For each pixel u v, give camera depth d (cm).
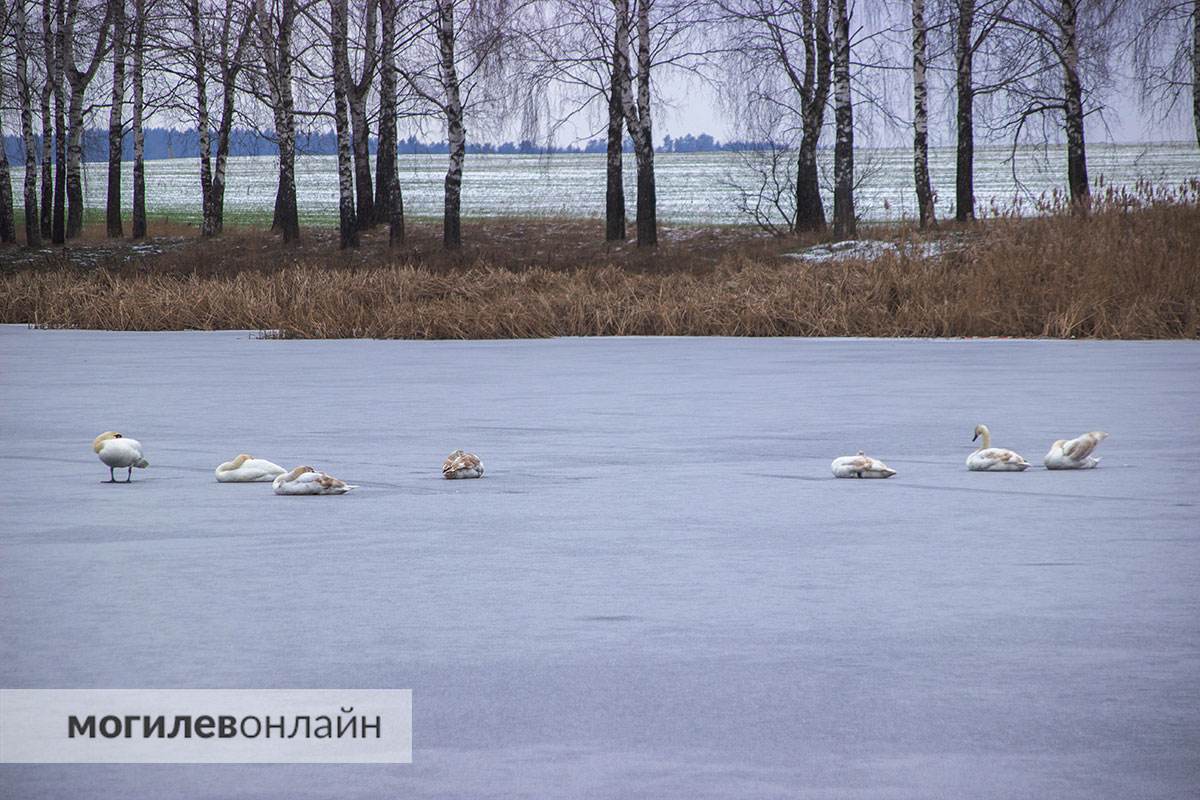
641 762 980
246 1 10662
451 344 6050
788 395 3706
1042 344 5434
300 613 1409
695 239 10944
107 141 13150
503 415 3309
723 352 5338
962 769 963
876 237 8281
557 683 1163
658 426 3066
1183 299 5816
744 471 2406
